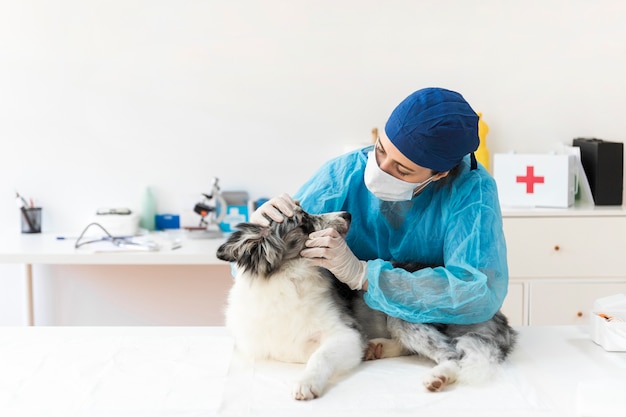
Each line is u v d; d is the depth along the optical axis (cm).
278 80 356
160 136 359
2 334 186
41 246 317
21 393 150
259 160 362
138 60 353
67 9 348
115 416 140
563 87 361
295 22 352
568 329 195
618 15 356
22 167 357
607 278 329
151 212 359
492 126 363
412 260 190
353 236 195
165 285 366
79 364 165
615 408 139
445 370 156
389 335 187
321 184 195
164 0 349
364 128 360
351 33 354
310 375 152
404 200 182
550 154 338
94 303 367
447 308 168
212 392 151
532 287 329
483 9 354
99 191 361
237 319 176
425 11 353
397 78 357
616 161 339
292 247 177
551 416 140
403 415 141
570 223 325
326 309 174
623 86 361
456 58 357
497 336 171
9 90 352
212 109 357
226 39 353
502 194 340
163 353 173
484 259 170
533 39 357
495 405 145
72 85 353
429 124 162
